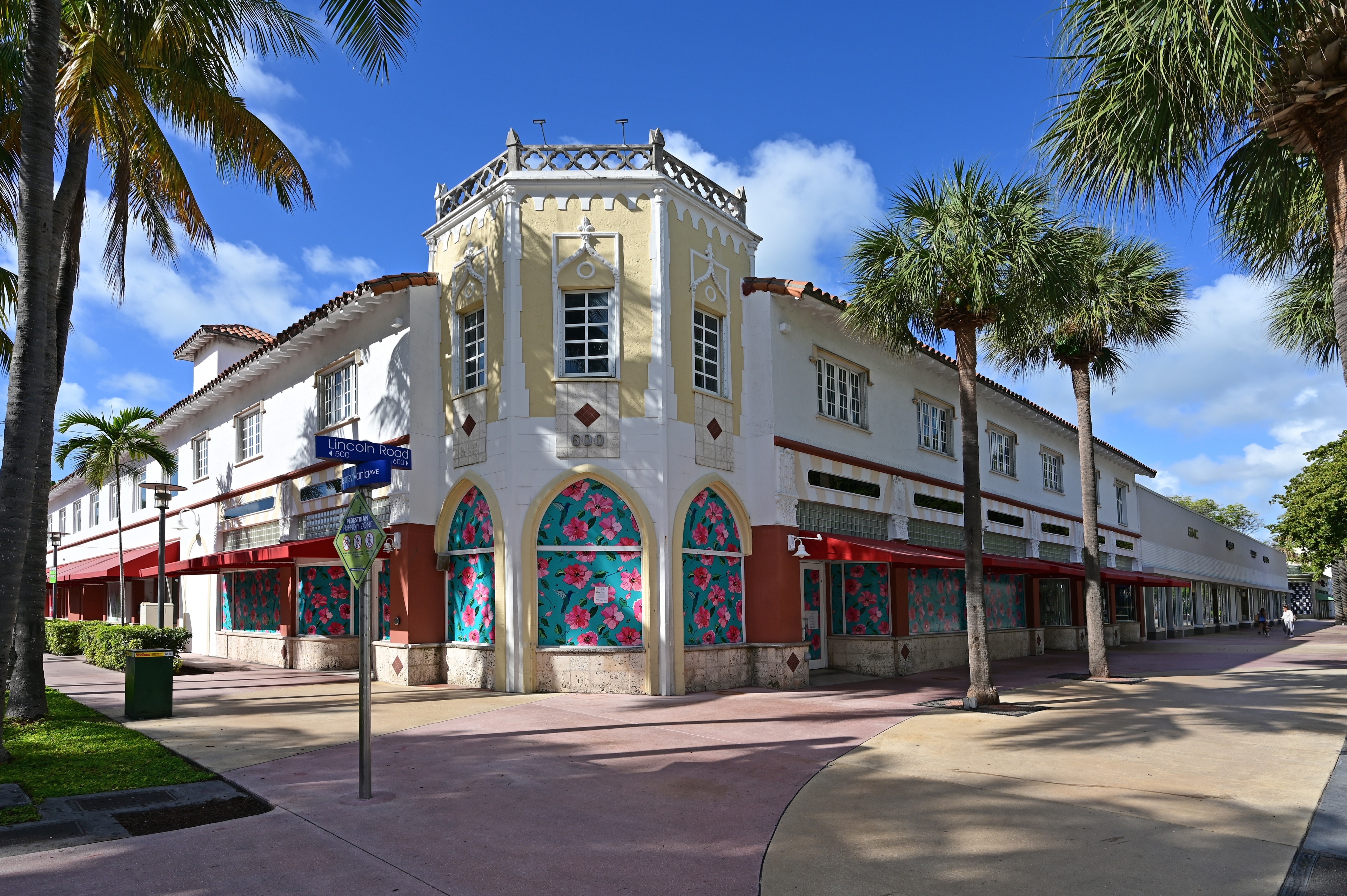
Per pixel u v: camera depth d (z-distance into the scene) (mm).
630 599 13836
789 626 15328
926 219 13180
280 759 8820
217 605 23203
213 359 26328
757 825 6699
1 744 8398
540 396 14094
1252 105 6465
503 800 7363
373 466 9641
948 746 9773
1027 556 26172
